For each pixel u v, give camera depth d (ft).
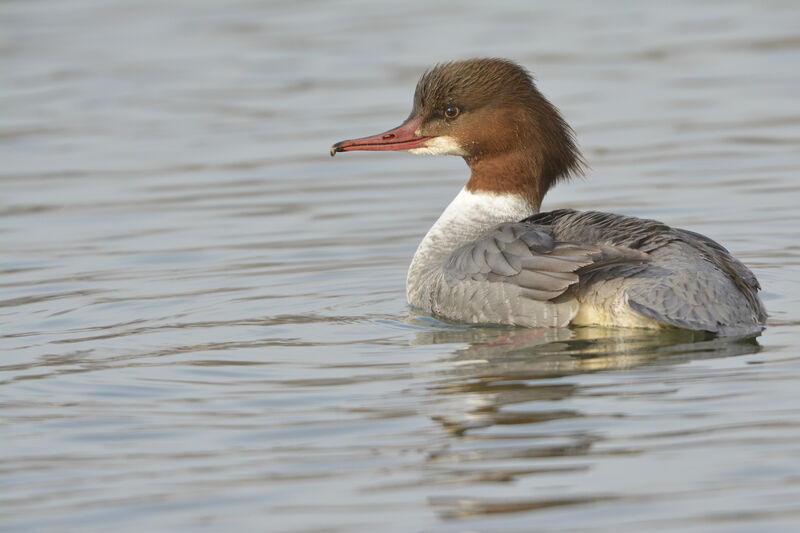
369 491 26.94
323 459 28.66
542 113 43.91
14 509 26.84
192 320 41.47
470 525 25.18
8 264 50.14
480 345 36.88
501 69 43.93
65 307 43.78
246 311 42.52
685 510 25.16
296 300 43.83
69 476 28.43
